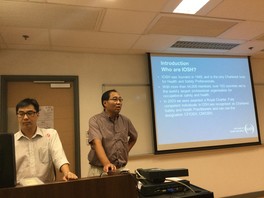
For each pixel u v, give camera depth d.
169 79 3.99
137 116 3.84
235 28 3.09
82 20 2.65
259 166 4.32
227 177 4.10
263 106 4.54
